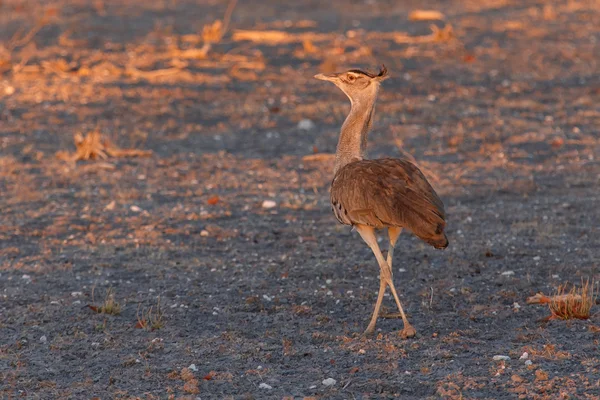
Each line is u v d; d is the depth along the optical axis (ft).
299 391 26.63
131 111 67.15
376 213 28.68
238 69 79.92
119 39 92.48
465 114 65.92
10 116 65.41
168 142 60.70
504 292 34.65
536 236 41.91
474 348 29.43
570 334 30.19
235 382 27.40
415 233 27.91
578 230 42.55
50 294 35.76
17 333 31.78
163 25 100.42
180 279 37.58
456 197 48.93
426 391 26.30
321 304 34.50
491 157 56.54
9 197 49.21
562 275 36.70
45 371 28.55
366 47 85.92
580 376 26.58
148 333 31.73
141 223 45.14
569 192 49.39
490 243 41.09
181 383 27.40
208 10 111.14
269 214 46.83
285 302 34.76
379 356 28.89
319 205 48.24
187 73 77.61
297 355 29.35
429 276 37.29
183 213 46.75
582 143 58.85
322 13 108.68
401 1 115.75
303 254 40.52
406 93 71.82
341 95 71.77
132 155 57.67
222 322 32.78
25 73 77.41
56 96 70.64
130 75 77.25
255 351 29.73
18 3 113.60
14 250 41.04
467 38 90.99
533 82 74.59
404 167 29.96
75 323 32.68
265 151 59.00
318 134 62.49
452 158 56.54
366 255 40.37
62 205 48.03
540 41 89.71
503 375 27.02
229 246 41.88
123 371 28.45
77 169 54.60
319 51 86.07
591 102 68.39
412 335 30.37
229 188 51.55
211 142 60.90
